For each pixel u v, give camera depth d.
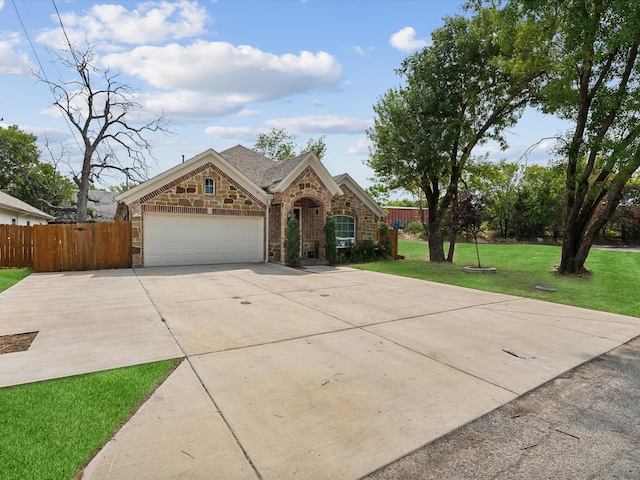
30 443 2.89
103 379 4.09
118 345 5.26
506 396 3.90
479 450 2.97
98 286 10.01
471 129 17.06
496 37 14.62
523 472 2.71
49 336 5.65
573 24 11.11
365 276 12.73
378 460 2.81
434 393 3.93
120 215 17.56
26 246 14.05
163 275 12.00
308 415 3.43
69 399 3.62
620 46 11.22
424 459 2.84
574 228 13.20
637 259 17.88
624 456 2.92
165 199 14.09
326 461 2.77
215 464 2.70
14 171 31.80
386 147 17.75
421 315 7.29
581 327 6.64
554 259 18.41
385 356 4.99
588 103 12.07
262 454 2.84
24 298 8.41
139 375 4.22
